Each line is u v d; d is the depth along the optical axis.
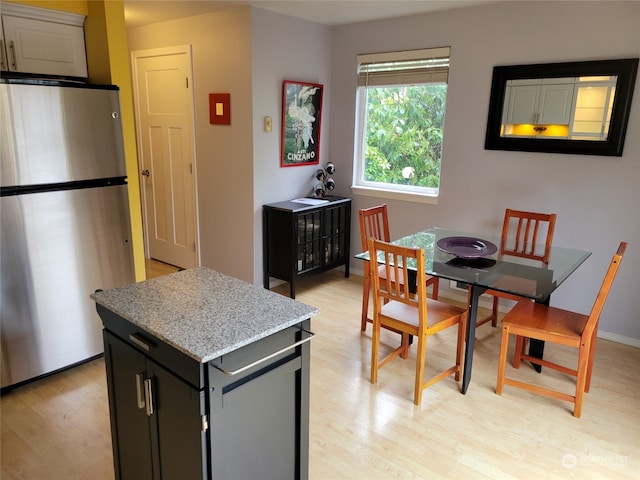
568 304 3.44
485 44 3.47
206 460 1.41
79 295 2.70
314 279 4.50
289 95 3.98
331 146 4.54
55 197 2.50
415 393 2.52
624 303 3.22
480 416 2.44
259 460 1.59
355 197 4.46
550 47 3.22
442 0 3.30
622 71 2.96
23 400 2.51
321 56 4.24
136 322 1.51
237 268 4.18
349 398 2.58
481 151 3.62
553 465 2.11
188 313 1.59
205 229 4.36
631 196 3.08
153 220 4.88
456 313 2.64
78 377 2.74
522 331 2.48
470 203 3.76
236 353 1.41
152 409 1.54
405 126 4.11
